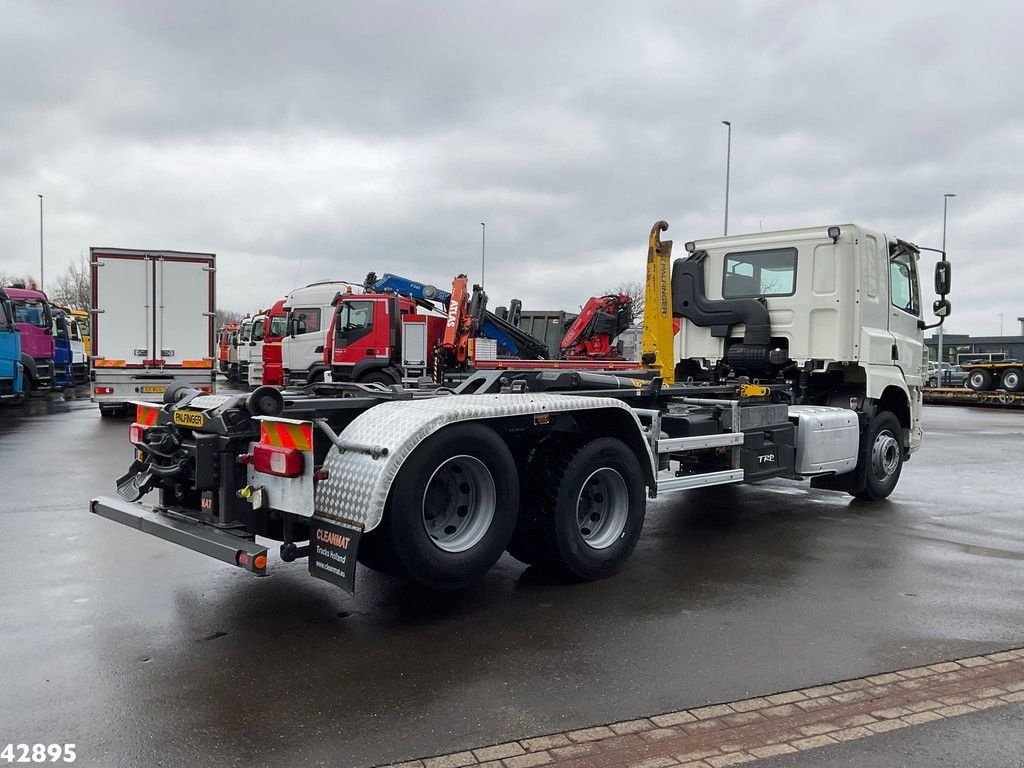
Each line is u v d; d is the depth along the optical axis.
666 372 8.70
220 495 4.82
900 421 9.65
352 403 5.30
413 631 4.62
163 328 17.61
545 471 5.44
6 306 19.00
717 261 9.57
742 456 7.18
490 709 3.62
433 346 19.75
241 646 4.34
